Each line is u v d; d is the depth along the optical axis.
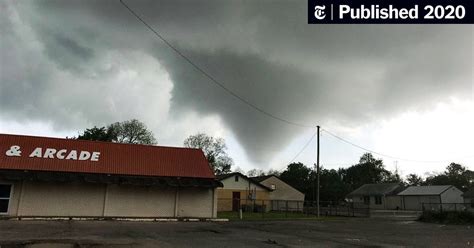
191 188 30.56
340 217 39.00
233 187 49.97
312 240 16.48
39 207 26.05
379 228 24.73
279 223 27.25
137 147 32.25
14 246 12.35
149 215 28.89
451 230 23.88
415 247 14.79
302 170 81.12
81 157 28.78
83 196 27.39
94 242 13.83
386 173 113.75
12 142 27.89
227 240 15.70
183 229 20.53
